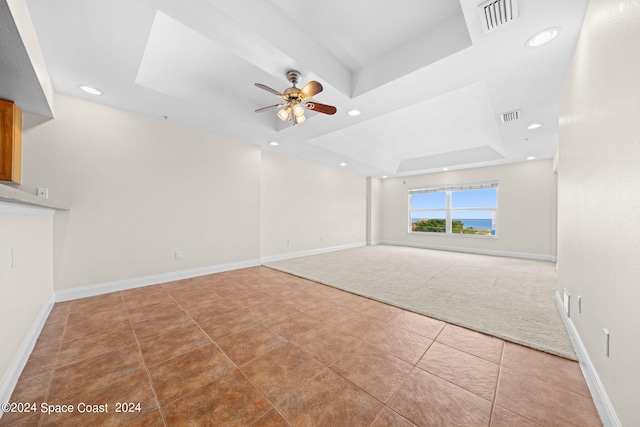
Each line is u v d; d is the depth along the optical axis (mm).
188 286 3195
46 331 1945
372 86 2451
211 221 3846
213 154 3855
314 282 3439
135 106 2898
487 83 2379
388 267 4410
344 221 6938
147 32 1738
